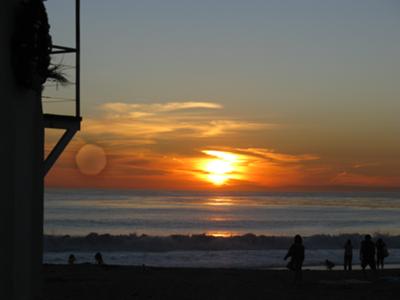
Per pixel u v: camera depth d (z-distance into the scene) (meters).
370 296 24.70
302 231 102.62
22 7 11.41
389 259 57.12
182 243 68.44
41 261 14.54
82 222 109.00
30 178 13.06
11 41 10.85
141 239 68.56
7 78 10.59
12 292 11.30
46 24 12.05
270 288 26.92
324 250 65.19
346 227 110.94
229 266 50.62
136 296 23.59
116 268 35.88
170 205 166.50
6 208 10.79
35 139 13.65
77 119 16.52
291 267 28.62
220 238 71.38
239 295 24.61
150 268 36.69
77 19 16.70
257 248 69.69
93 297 23.00
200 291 25.53
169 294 24.42
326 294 25.23
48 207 149.00
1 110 10.27
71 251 63.38
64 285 26.17
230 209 155.75
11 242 11.20
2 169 10.45
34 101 13.41
